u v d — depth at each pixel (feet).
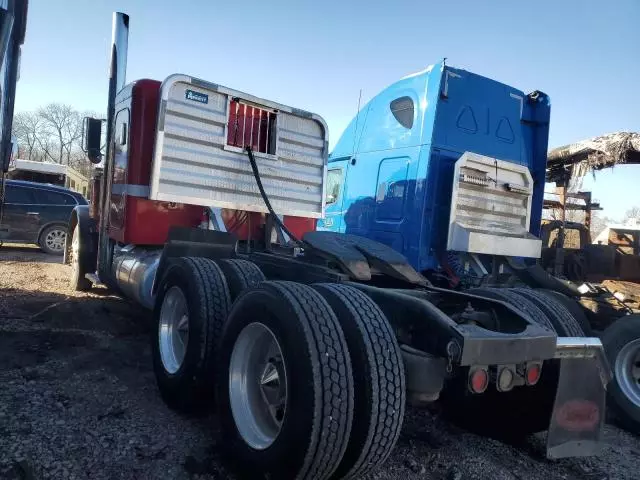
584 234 31.09
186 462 10.93
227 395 11.08
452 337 9.79
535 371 10.60
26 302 24.39
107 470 10.34
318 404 8.97
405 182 22.12
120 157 20.54
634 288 19.29
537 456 13.03
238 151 18.79
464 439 13.80
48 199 46.19
